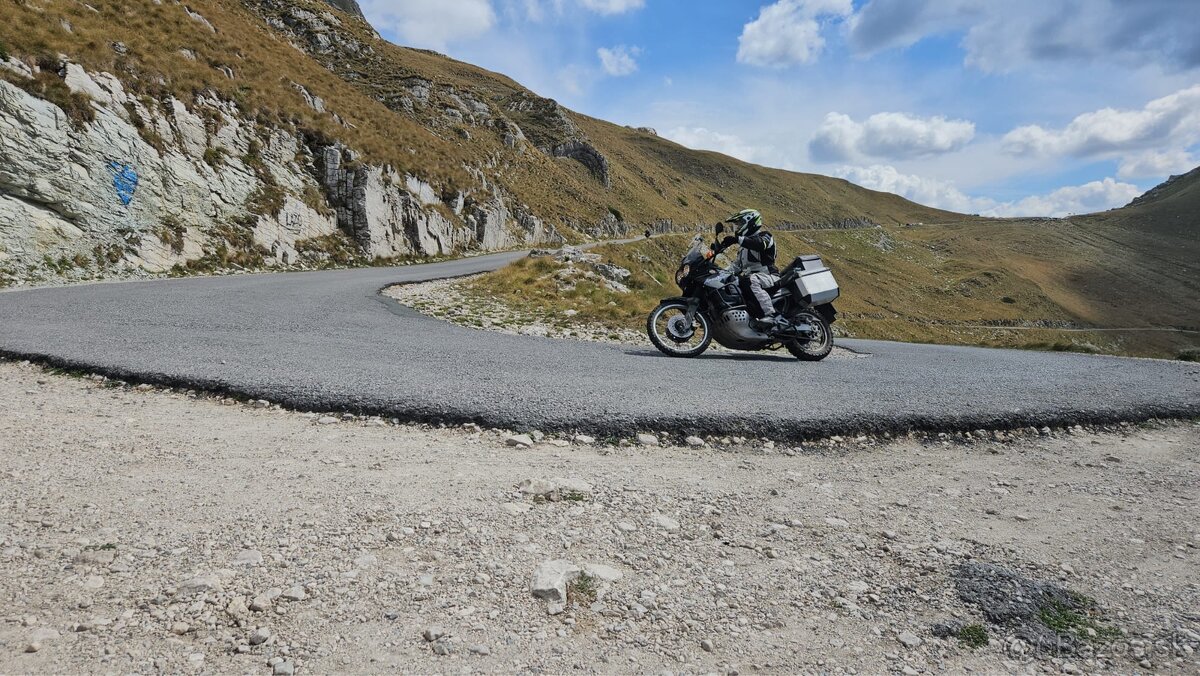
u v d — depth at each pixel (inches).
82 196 608.7
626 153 5349.4
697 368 277.6
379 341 307.6
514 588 95.7
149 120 730.8
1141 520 135.1
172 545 101.2
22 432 151.6
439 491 130.0
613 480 142.3
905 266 6215.6
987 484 155.0
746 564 108.8
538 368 253.0
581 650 82.3
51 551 96.3
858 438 185.3
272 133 963.3
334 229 1013.2
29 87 586.9
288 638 80.1
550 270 733.9
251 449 150.9
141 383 206.1
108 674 71.2
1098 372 311.3
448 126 2282.2
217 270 727.1
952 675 81.8
